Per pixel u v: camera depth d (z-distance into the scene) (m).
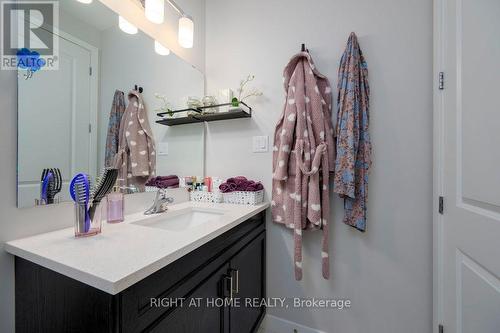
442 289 0.98
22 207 0.73
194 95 1.52
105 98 1.00
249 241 1.18
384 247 1.16
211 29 1.62
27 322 0.67
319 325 1.29
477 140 0.74
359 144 1.11
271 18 1.42
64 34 0.85
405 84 1.12
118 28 1.06
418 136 1.09
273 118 1.40
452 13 0.90
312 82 1.19
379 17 1.17
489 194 0.69
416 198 1.10
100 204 0.80
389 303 1.15
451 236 0.91
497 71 0.65
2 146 0.70
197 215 1.26
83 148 0.92
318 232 1.29
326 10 1.28
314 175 1.13
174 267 0.66
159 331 0.60
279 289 1.38
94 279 0.49
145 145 1.20
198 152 1.54
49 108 0.81
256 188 1.32
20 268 0.69
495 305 0.67
